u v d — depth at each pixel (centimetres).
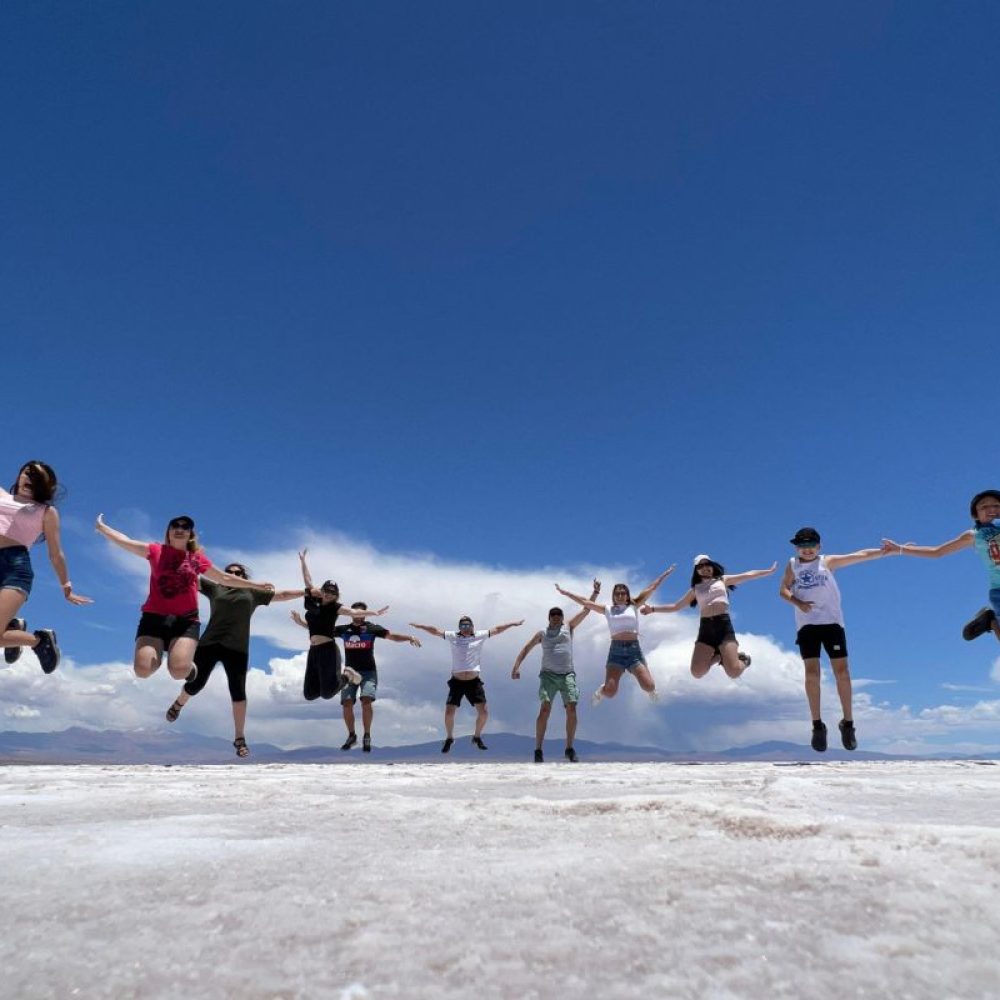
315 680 966
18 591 565
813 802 245
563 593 996
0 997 79
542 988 79
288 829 188
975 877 116
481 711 1146
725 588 852
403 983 81
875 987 78
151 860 145
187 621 655
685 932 94
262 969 85
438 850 153
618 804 212
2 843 168
